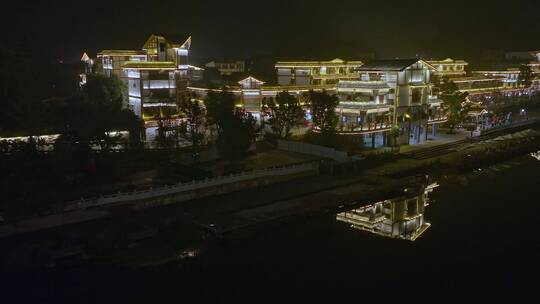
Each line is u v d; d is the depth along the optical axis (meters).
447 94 98.62
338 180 64.44
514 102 143.12
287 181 64.06
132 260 40.41
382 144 83.94
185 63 92.00
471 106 109.12
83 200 48.16
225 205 53.31
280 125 82.12
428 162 74.00
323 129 77.00
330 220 53.62
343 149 75.81
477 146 86.56
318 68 111.56
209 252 43.47
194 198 55.28
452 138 93.06
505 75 143.25
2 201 45.62
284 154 75.44
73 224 45.72
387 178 65.69
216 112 68.62
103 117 71.62
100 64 105.25
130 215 49.03
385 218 55.00
